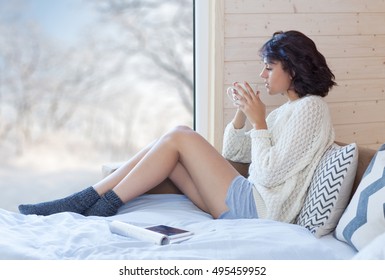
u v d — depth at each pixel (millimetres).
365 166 2803
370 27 4227
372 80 4289
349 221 2494
